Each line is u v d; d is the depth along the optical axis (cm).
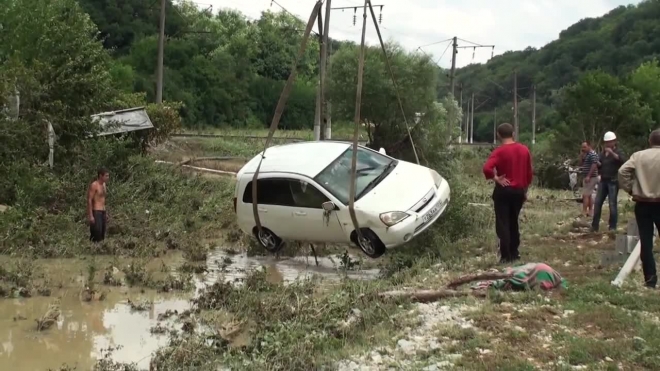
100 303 941
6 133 1535
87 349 750
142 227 1473
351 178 1077
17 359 716
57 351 743
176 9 7288
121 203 1582
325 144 1259
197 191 1856
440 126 2436
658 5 7212
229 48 7156
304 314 792
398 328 718
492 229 1345
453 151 2512
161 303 948
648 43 6844
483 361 589
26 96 1673
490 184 2344
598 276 884
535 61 8319
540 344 630
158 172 1852
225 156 3231
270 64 7344
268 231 1231
